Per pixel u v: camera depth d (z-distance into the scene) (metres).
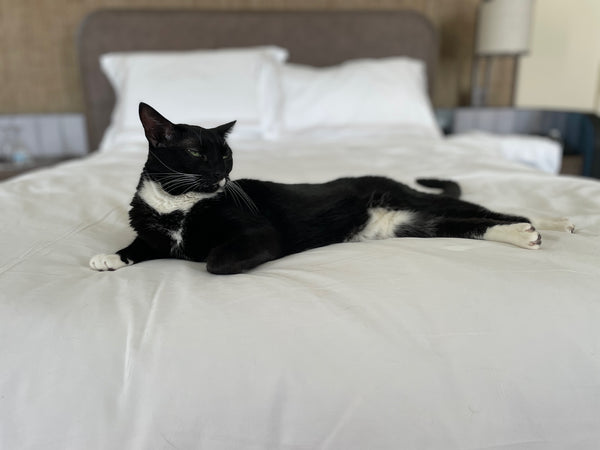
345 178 1.15
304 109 2.63
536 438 0.65
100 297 0.74
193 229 0.92
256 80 2.62
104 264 0.87
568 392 0.66
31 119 3.02
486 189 1.43
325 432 0.63
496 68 3.44
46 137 3.07
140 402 0.63
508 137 2.74
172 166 0.94
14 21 2.96
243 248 0.84
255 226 0.90
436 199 1.10
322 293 0.72
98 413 0.63
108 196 1.37
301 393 0.63
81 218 1.15
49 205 1.24
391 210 1.07
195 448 0.63
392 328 0.67
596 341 0.68
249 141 2.41
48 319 0.69
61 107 3.14
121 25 2.93
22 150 2.90
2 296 0.74
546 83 3.47
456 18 3.31
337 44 3.12
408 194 1.11
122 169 1.78
